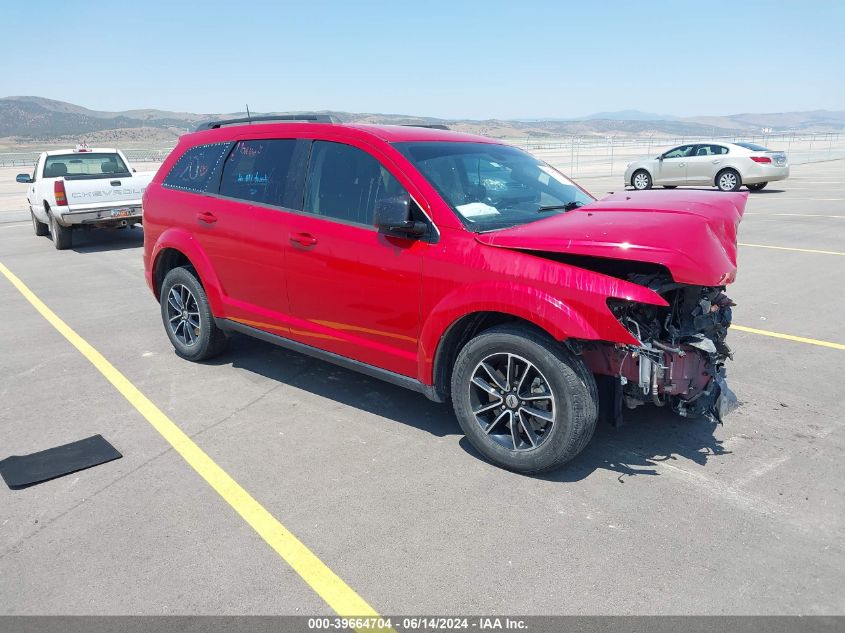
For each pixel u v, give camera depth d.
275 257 4.28
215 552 2.80
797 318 6.23
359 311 3.88
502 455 3.43
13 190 29.77
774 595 2.47
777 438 3.78
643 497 3.17
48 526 3.02
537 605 2.45
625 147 64.69
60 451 3.78
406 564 2.70
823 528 2.90
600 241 2.99
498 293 3.19
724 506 3.08
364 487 3.32
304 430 4.02
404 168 3.67
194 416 4.26
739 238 10.87
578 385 3.12
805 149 51.22
